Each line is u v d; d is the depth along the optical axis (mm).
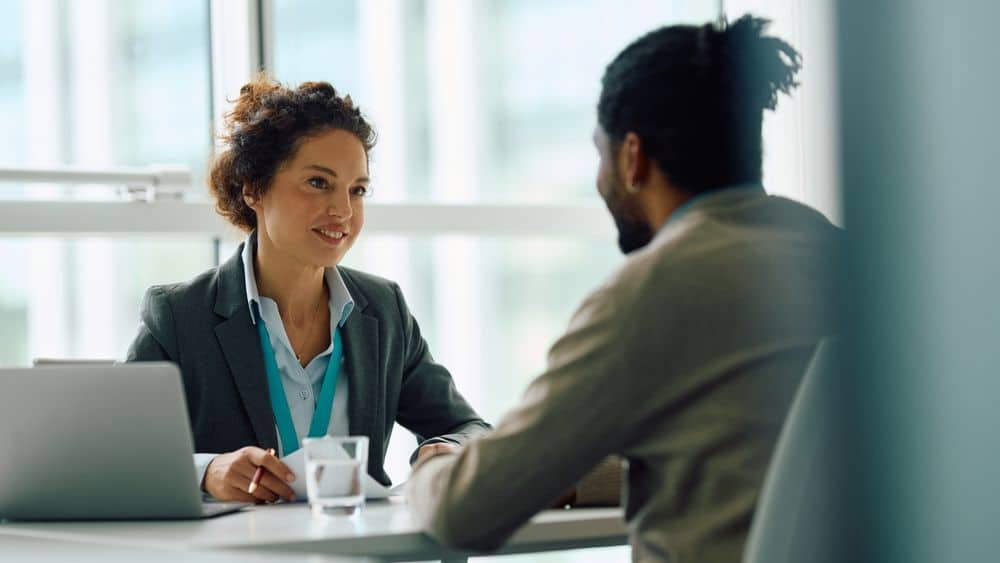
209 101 3826
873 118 1735
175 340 2729
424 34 4113
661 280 1645
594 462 1691
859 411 1576
